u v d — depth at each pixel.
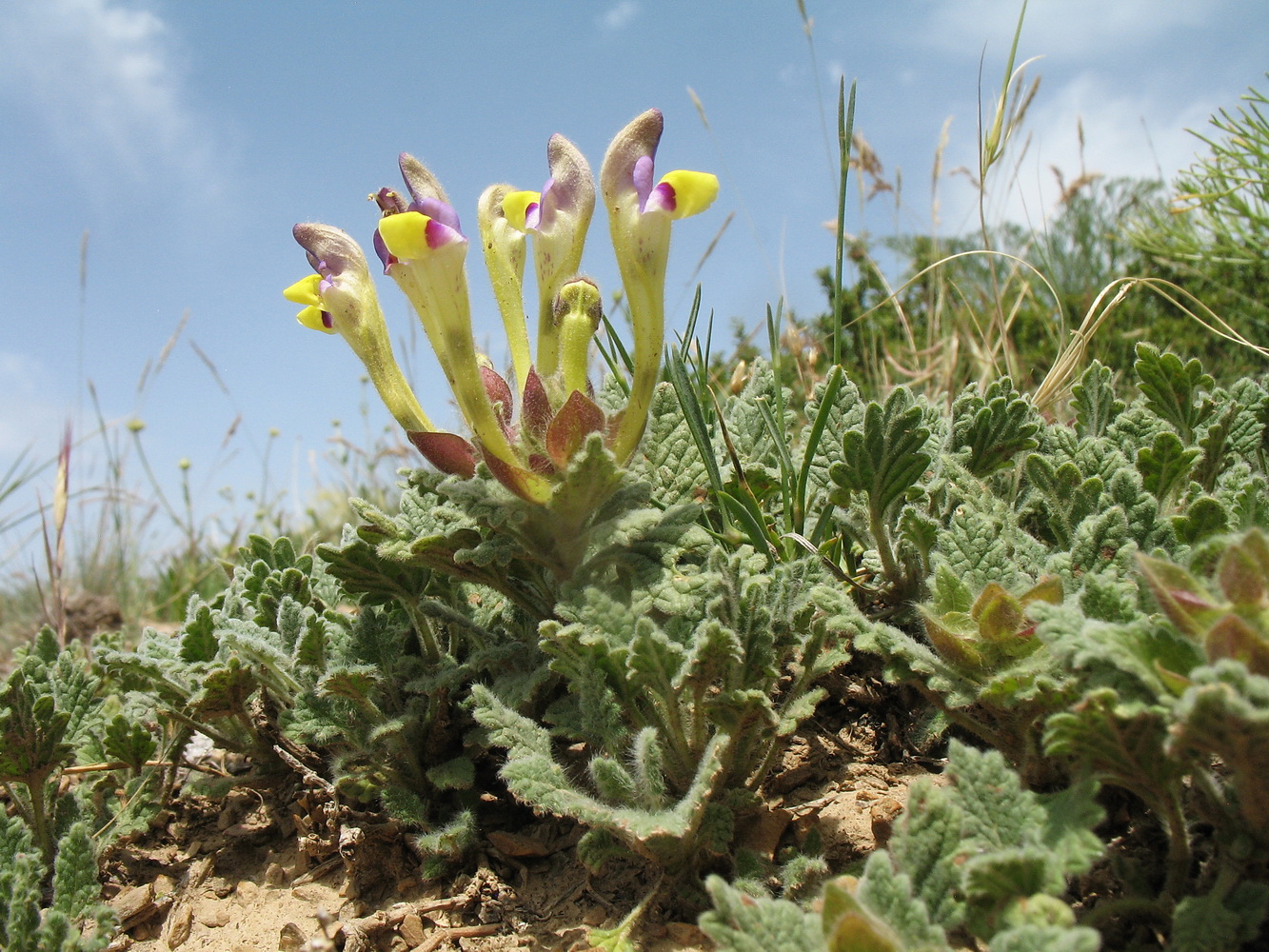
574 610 0.08
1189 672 0.06
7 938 0.08
